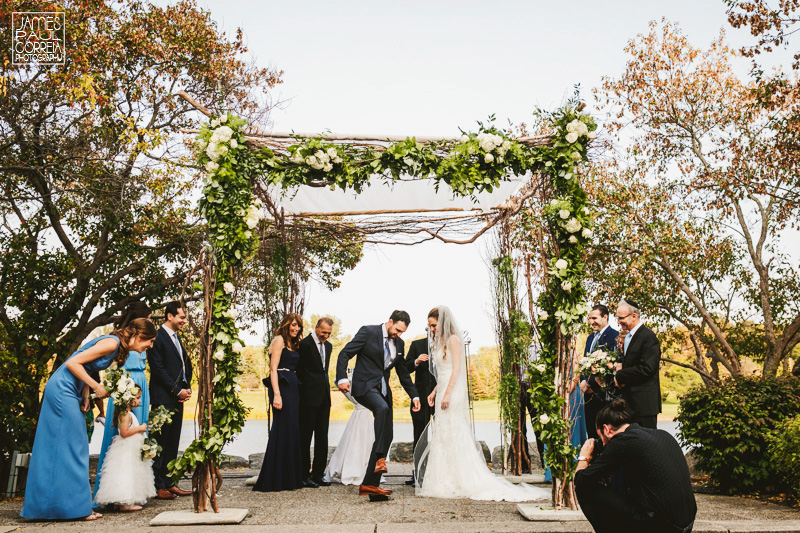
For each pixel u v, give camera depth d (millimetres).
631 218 14617
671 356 19031
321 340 7410
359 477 7227
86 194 10883
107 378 5215
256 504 5773
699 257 15102
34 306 11211
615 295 14672
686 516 3479
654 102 15148
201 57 12289
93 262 11828
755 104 12359
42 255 11375
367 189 7680
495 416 17469
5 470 9078
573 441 6605
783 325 15367
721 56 15070
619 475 5547
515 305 8016
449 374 6543
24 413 9523
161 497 6152
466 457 6344
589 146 5719
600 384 5727
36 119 10188
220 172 5316
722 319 16484
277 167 5547
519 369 8102
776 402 6781
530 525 4691
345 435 7496
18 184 11094
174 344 6410
